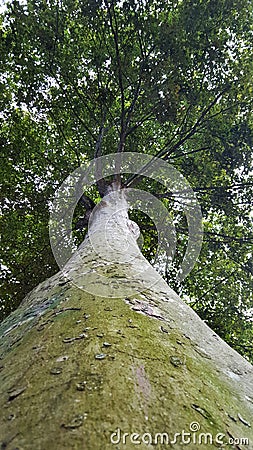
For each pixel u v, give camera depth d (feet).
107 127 33.22
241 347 34.17
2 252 33.50
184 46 27.43
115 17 28.04
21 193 33.45
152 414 4.43
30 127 34.06
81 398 4.51
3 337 8.58
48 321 7.80
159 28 27.50
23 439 3.95
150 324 7.39
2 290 32.53
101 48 30.27
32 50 30.89
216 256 36.81
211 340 8.44
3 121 33.42
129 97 31.35
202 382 5.77
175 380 5.43
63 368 5.37
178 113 31.17
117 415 4.23
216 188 32.42
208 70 28.68
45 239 33.53
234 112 30.25
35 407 4.52
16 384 5.30
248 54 28.68
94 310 7.69
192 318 9.37
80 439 3.82
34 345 6.67
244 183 32.45
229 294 36.58
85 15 28.91
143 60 28.25
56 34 29.73
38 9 28.94
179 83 28.22
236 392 6.13
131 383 4.94
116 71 30.40
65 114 34.04
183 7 27.07
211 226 36.14
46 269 33.58
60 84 32.12
